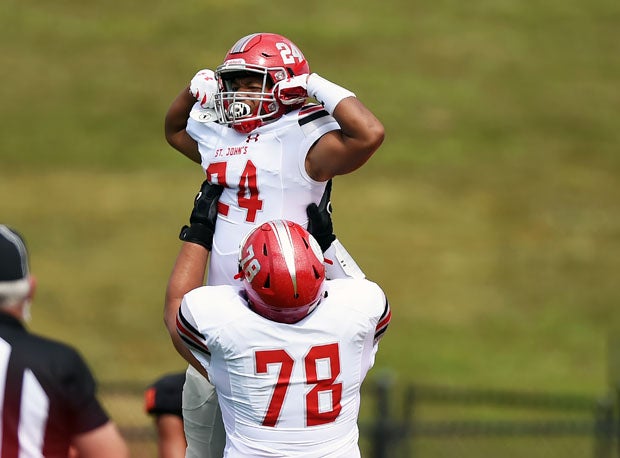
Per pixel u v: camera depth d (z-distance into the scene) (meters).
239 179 20.31
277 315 18.89
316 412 19.00
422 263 102.06
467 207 115.19
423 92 142.00
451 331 88.50
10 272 19.05
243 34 155.62
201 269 20.78
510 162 126.06
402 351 83.81
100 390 58.75
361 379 19.59
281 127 20.16
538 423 50.53
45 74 144.00
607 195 119.00
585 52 154.88
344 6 164.88
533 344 86.56
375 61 149.25
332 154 19.78
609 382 75.88
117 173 120.94
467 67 148.88
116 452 19.47
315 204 20.48
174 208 112.44
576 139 132.25
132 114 135.25
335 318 19.09
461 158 126.62
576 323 90.94
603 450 52.38
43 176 119.31
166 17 160.00
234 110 20.20
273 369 18.86
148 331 86.56
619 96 143.12
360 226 109.62
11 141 127.50
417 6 165.88
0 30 154.75
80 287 94.12
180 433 22.94
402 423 49.81
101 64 147.12
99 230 106.75
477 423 53.69
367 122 19.30
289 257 18.44
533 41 157.25
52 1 164.12
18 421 18.81
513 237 108.75
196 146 22.11
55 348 19.31
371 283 19.92
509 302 94.69
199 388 21.62
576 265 102.56
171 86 142.50
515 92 143.12
